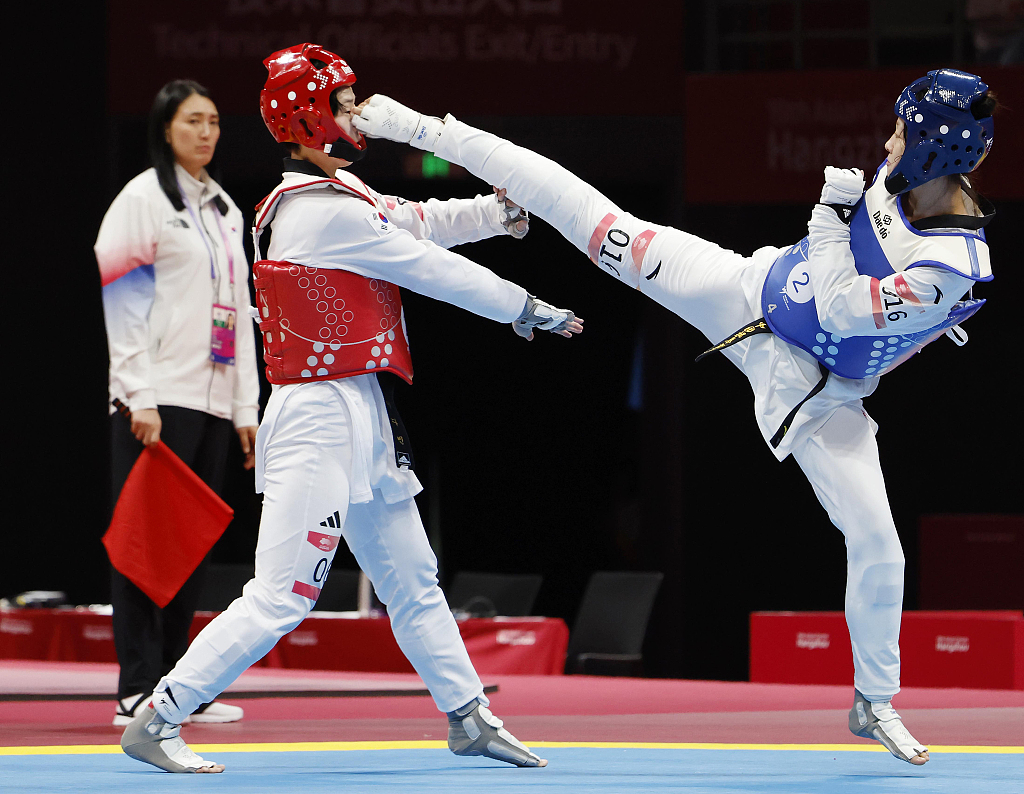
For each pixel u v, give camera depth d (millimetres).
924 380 31625
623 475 36406
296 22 29438
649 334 33812
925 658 18156
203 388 13320
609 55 29828
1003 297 31031
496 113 29703
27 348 31172
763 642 19391
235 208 14047
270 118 9938
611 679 18781
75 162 30906
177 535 12703
